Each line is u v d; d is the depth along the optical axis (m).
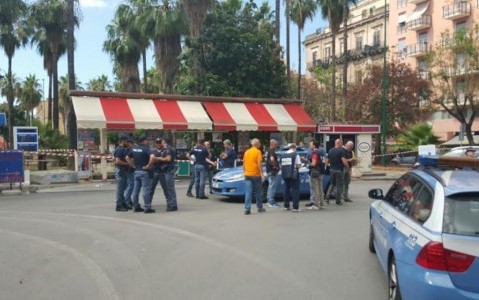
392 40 55.19
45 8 37.31
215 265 7.14
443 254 4.21
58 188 18.38
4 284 6.29
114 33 40.25
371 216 7.64
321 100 45.88
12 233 9.58
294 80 46.84
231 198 15.04
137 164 12.12
